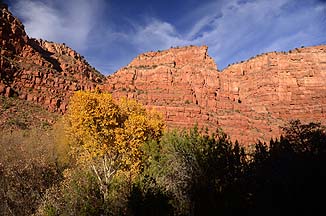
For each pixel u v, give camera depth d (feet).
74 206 40.60
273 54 408.67
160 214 38.42
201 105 317.01
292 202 41.93
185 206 39.63
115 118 88.69
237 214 38.93
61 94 258.37
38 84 247.29
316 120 326.44
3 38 255.70
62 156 102.68
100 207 39.22
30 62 267.59
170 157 46.16
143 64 383.24
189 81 348.59
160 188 40.57
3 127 158.20
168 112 287.28
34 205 65.62
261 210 40.19
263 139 282.56
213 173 41.78
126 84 337.93
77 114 87.76
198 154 43.65
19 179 74.49
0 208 62.69
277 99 358.64
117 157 87.45
